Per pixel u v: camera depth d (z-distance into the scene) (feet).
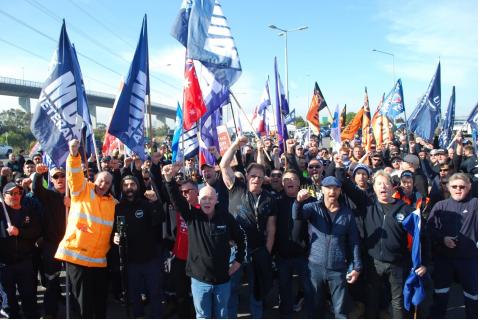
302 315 17.57
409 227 14.44
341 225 14.84
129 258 15.99
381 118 42.27
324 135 84.64
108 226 15.29
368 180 17.94
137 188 16.39
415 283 14.38
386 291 17.01
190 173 26.40
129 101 19.12
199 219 13.91
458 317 17.26
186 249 16.63
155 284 16.30
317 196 20.83
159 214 16.14
